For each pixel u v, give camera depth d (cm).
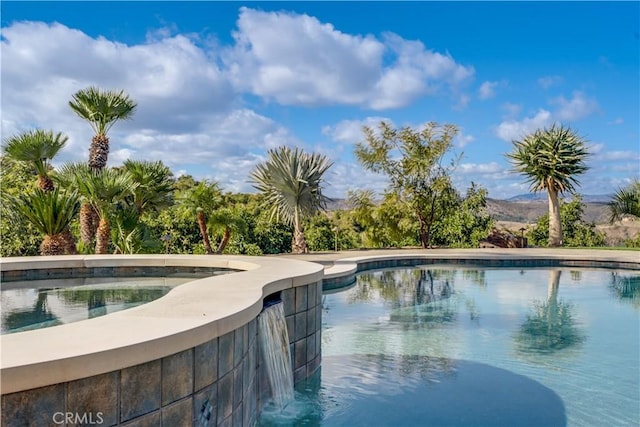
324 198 1773
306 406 411
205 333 247
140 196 1279
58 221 1059
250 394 328
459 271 1346
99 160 1215
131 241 1225
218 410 264
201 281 411
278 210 1766
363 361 536
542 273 1312
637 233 2370
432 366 520
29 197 1070
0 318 423
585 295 968
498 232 2295
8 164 1541
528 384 470
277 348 402
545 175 2144
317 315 500
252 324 335
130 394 208
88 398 194
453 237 2281
